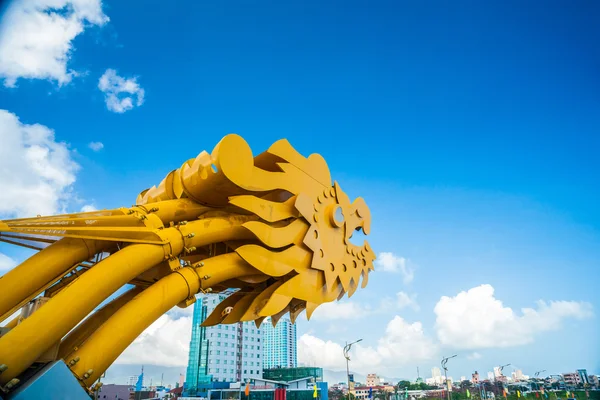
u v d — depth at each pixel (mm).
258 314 15641
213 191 14188
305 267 16969
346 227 19250
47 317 9531
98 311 14023
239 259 15148
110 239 11742
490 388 125000
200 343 101188
